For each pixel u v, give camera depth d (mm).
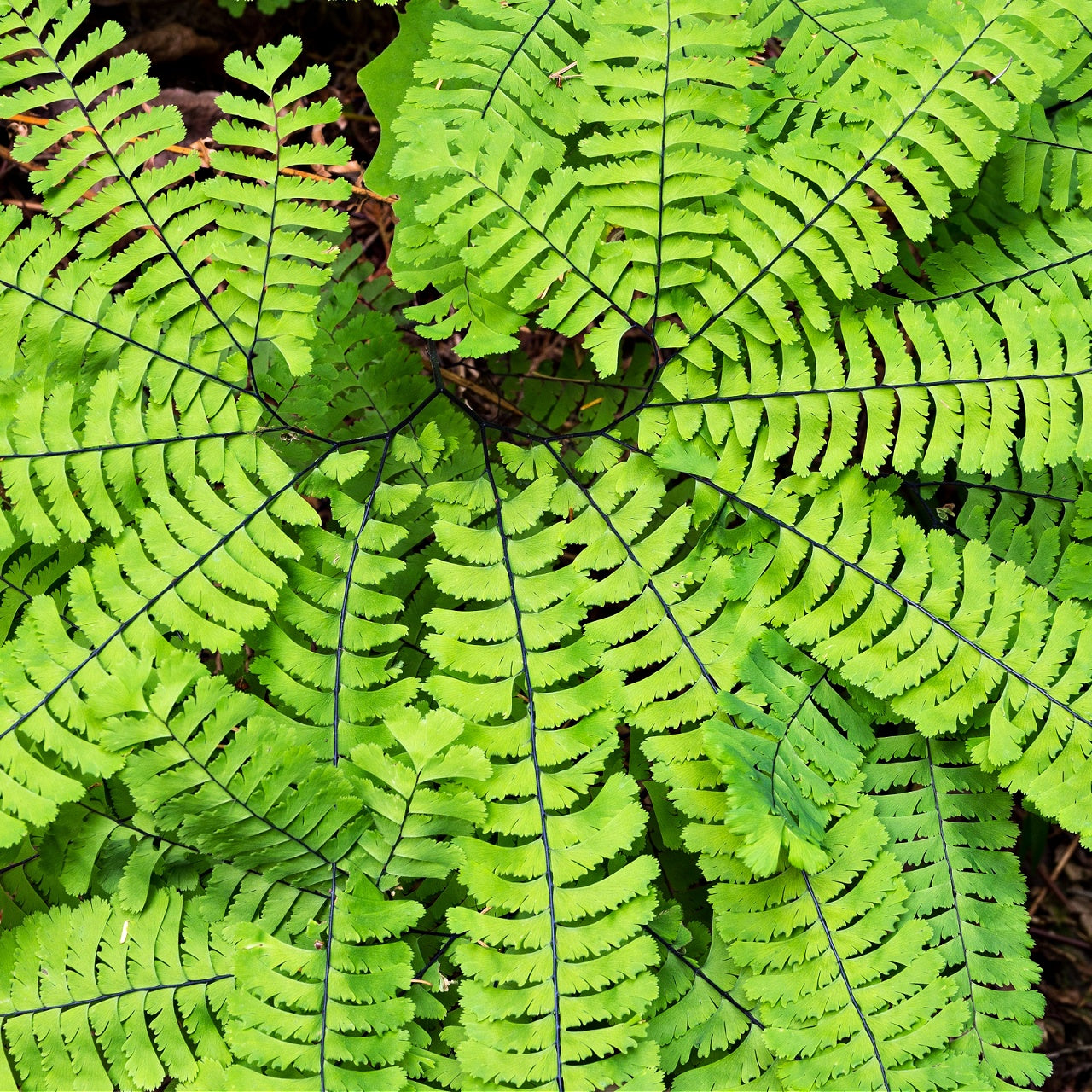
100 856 651
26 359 647
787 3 664
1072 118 671
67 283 646
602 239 657
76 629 661
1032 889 770
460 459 674
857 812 644
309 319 654
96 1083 634
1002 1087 639
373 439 667
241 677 679
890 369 646
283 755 630
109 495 650
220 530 645
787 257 646
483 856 635
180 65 739
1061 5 649
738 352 652
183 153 721
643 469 658
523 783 639
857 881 646
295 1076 635
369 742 641
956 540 675
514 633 646
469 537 651
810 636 647
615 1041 628
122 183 647
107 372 646
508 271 644
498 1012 629
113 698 625
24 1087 635
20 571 660
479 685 643
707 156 644
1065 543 671
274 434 667
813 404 649
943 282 670
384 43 749
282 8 740
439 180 651
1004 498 674
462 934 648
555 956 631
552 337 736
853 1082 635
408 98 647
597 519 656
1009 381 643
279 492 650
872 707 656
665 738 643
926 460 645
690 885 666
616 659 647
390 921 635
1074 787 641
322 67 646
